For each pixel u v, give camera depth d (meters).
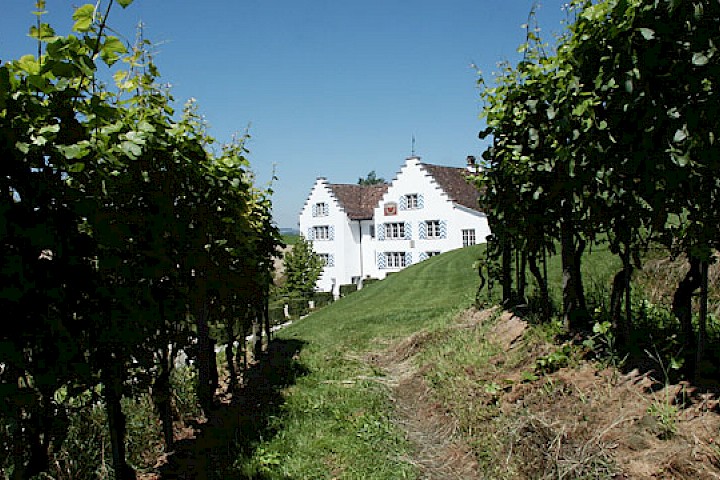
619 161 4.90
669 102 4.35
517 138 7.46
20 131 2.76
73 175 3.22
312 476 5.05
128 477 4.15
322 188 46.75
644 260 9.12
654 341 5.50
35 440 3.00
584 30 5.11
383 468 5.17
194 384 7.41
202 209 6.05
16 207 2.75
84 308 3.26
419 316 14.89
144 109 4.83
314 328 15.91
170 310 5.03
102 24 2.99
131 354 4.11
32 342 2.84
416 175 41.41
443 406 6.61
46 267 2.91
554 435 4.47
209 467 5.30
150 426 5.99
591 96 5.23
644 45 4.43
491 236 10.12
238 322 9.88
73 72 2.92
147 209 4.69
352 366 10.10
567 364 5.88
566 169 5.78
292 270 40.12
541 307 8.15
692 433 3.79
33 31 2.83
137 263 4.25
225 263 7.48
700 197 4.49
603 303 7.76
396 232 42.88
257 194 10.46
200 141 6.45
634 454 3.84
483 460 4.91
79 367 3.15
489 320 9.55
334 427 6.39
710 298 7.00
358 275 46.66
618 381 4.98
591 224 5.96
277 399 7.84
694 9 3.96
